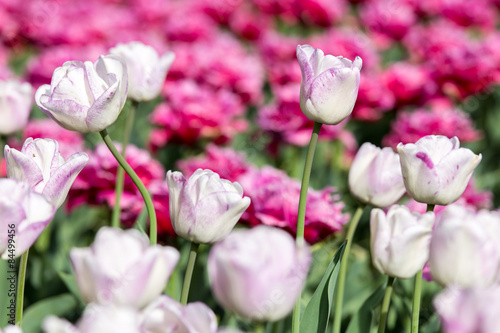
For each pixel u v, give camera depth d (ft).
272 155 6.67
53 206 3.23
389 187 3.76
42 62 7.23
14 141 5.53
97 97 3.36
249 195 4.08
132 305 2.91
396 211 3.39
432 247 3.16
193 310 2.87
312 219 4.09
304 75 3.42
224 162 4.98
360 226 5.53
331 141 7.07
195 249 3.37
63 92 3.36
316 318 3.60
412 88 7.14
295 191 4.23
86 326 2.77
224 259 2.85
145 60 4.03
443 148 3.46
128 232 2.94
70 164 3.26
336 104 3.40
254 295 2.86
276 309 2.91
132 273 2.89
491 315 2.82
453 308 2.87
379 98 6.77
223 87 7.23
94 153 4.63
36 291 4.84
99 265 2.89
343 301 4.47
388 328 4.25
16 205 3.01
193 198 3.30
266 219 4.04
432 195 3.39
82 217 5.72
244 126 6.36
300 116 6.14
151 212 3.44
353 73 3.36
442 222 3.12
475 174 6.67
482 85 7.33
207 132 5.97
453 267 3.12
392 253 3.36
